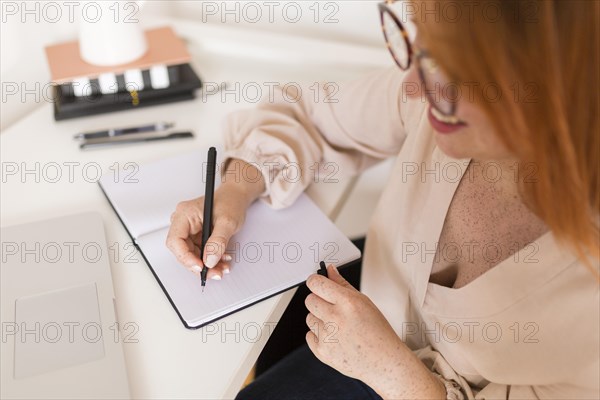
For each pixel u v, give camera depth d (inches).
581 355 24.2
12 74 40.1
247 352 25.2
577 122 18.4
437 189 28.2
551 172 19.3
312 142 34.8
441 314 28.4
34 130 37.3
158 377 24.1
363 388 33.4
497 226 26.4
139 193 32.2
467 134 20.7
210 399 23.6
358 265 40.0
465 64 17.4
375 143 35.1
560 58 17.5
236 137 35.0
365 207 55.1
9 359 23.7
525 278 24.5
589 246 20.4
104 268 28.0
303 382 33.6
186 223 28.9
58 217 30.5
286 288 27.8
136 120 38.5
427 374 26.3
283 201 31.6
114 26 36.9
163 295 27.4
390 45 22.3
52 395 22.6
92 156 35.5
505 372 26.7
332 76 43.7
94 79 38.1
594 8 17.0
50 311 25.7
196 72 42.3
